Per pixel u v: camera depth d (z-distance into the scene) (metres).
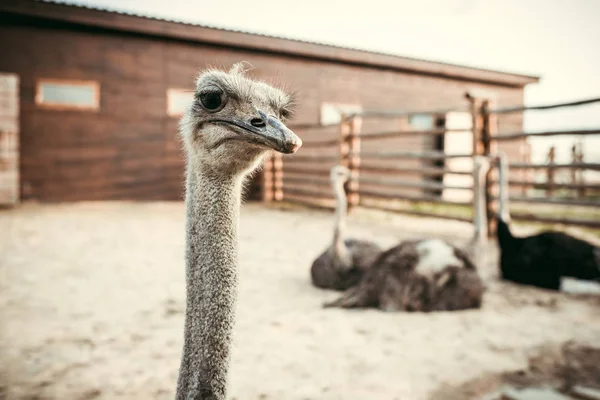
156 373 2.90
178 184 13.02
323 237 7.79
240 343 3.35
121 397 2.63
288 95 1.96
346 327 3.67
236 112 1.68
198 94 1.72
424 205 13.13
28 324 3.69
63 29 11.73
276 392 2.68
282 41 13.58
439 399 2.63
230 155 1.67
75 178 12.04
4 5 10.83
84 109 12.04
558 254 4.86
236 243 1.73
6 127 10.98
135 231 7.97
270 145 1.60
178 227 8.48
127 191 12.55
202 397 1.61
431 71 15.80
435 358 3.15
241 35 13.12
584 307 4.30
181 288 4.73
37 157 11.66
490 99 8.14
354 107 14.98
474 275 4.20
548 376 2.92
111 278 5.06
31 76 11.49
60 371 2.92
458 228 8.92
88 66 12.00
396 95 15.59
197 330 1.65
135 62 12.46
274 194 13.91
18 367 2.97
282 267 5.69
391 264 4.14
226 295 1.67
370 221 9.73
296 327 3.66
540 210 12.16
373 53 14.84
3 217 9.16
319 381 2.82
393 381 2.83
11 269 5.34
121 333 3.53
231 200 1.72
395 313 4.00
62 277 5.06
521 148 17.11
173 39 12.76
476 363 3.08
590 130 6.91
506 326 3.76
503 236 5.29
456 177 15.87
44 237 7.24
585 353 3.26
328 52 14.20
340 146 11.25
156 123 12.74
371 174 14.90
